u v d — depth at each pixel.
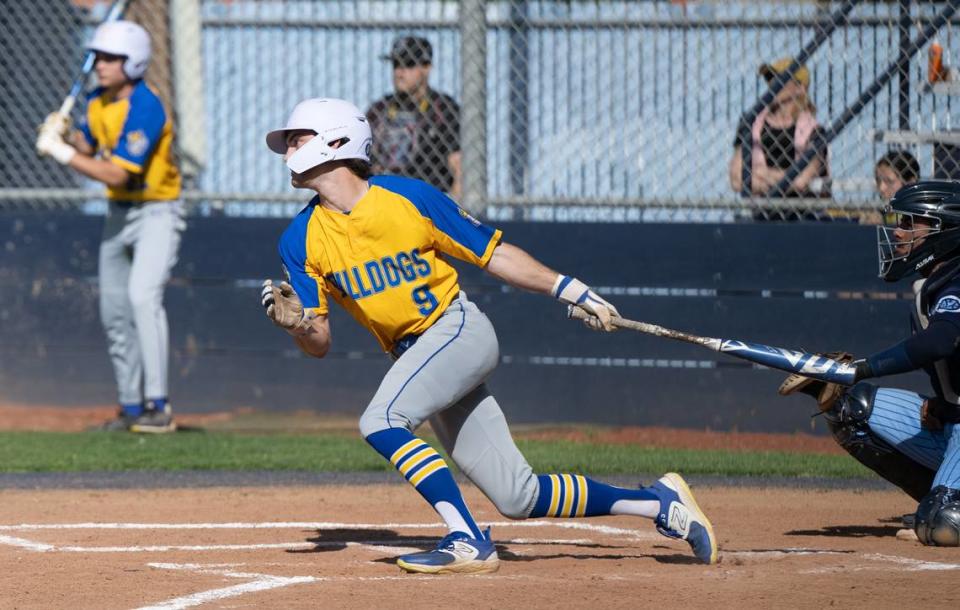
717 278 31.12
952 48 30.03
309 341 15.80
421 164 33.59
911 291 30.05
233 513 21.14
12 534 18.84
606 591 14.18
